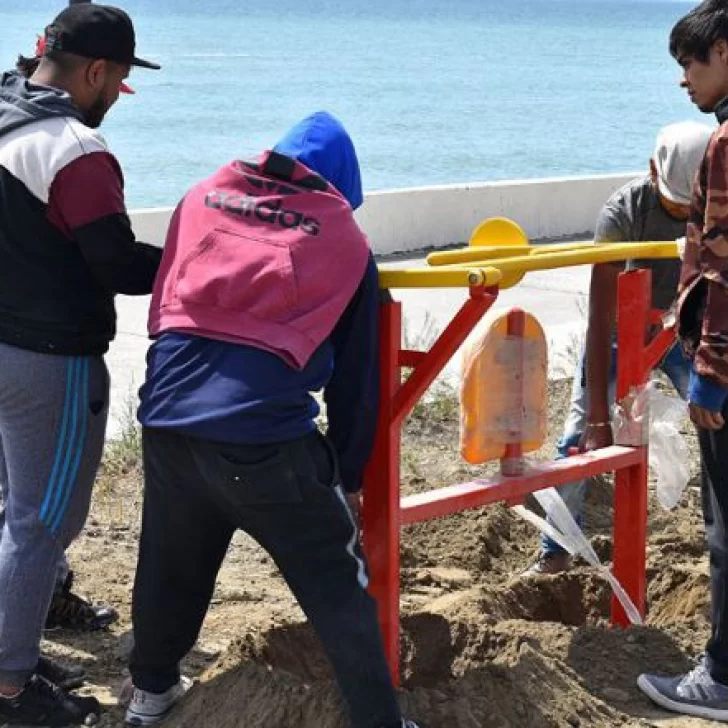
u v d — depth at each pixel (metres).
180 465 3.78
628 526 5.04
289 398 3.68
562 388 9.09
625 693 4.52
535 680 4.25
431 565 6.28
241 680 4.18
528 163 38.69
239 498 3.71
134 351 9.92
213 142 38.72
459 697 4.14
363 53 94.50
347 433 3.90
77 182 3.95
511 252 4.71
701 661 4.55
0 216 4.04
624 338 4.93
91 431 4.22
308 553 3.78
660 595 5.68
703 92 4.27
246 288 3.71
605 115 53.62
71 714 4.26
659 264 5.32
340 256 3.76
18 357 4.07
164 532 3.96
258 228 3.78
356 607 3.79
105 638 5.04
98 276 4.03
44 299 4.05
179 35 119.38
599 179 16.61
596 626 5.17
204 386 3.70
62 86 4.14
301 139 4.03
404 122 47.72
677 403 5.27
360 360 3.85
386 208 14.82
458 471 7.50
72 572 5.34
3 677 4.18
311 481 3.73
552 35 149.12
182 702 4.24
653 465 5.24
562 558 5.78
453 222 15.41
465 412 4.46
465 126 47.25
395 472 4.08
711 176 3.98
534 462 4.74
